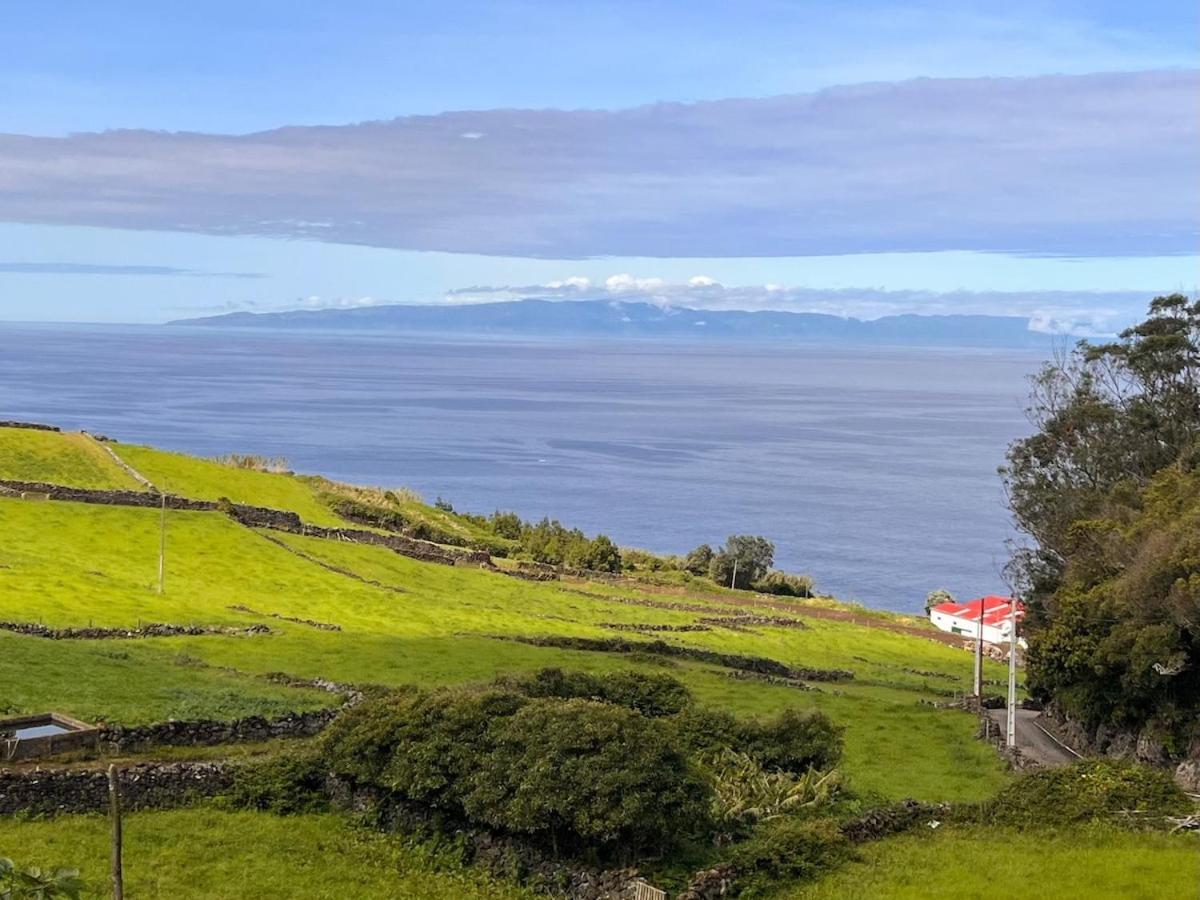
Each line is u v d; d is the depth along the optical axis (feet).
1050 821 132.77
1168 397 269.64
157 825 117.39
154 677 160.35
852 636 317.22
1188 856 120.26
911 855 120.57
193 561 269.64
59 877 57.88
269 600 250.57
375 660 203.92
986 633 350.84
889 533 649.61
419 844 116.67
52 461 328.49
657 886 104.73
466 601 285.23
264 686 166.09
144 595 232.53
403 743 122.31
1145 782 138.72
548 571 357.61
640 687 162.09
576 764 111.75
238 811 123.54
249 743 139.85
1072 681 188.85
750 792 131.44
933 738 182.70
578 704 120.88
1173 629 163.22
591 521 649.20
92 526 277.64
